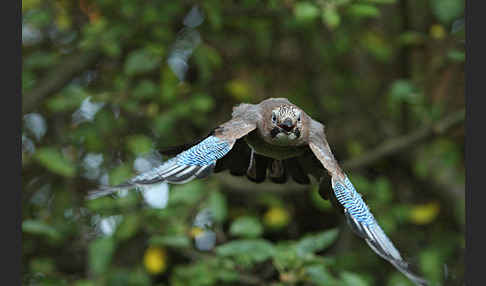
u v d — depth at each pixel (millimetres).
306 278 8977
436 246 11820
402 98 11430
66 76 11562
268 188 11703
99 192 5152
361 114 12875
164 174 5414
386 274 11820
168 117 11133
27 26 11930
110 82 12266
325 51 11891
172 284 10039
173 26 11695
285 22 11195
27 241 11578
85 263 11703
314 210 13305
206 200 10688
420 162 12383
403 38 11836
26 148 12031
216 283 10617
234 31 12227
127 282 10531
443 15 11086
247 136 6734
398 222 11867
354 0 10359
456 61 12117
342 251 12102
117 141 11875
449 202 12211
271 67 12734
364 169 12766
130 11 10992
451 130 12289
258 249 8844
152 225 10164
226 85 12266
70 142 11922
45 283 10617
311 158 6852
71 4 12164
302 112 6715
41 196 11961
